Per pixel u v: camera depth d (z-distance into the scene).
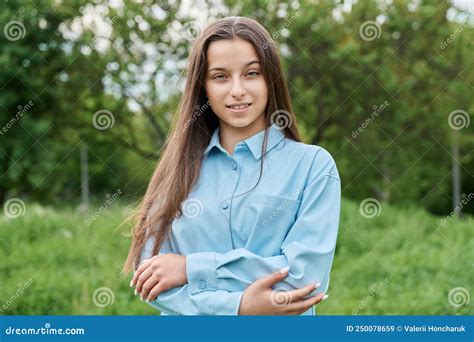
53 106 11.98
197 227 2.05
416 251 7.26
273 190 2.02
